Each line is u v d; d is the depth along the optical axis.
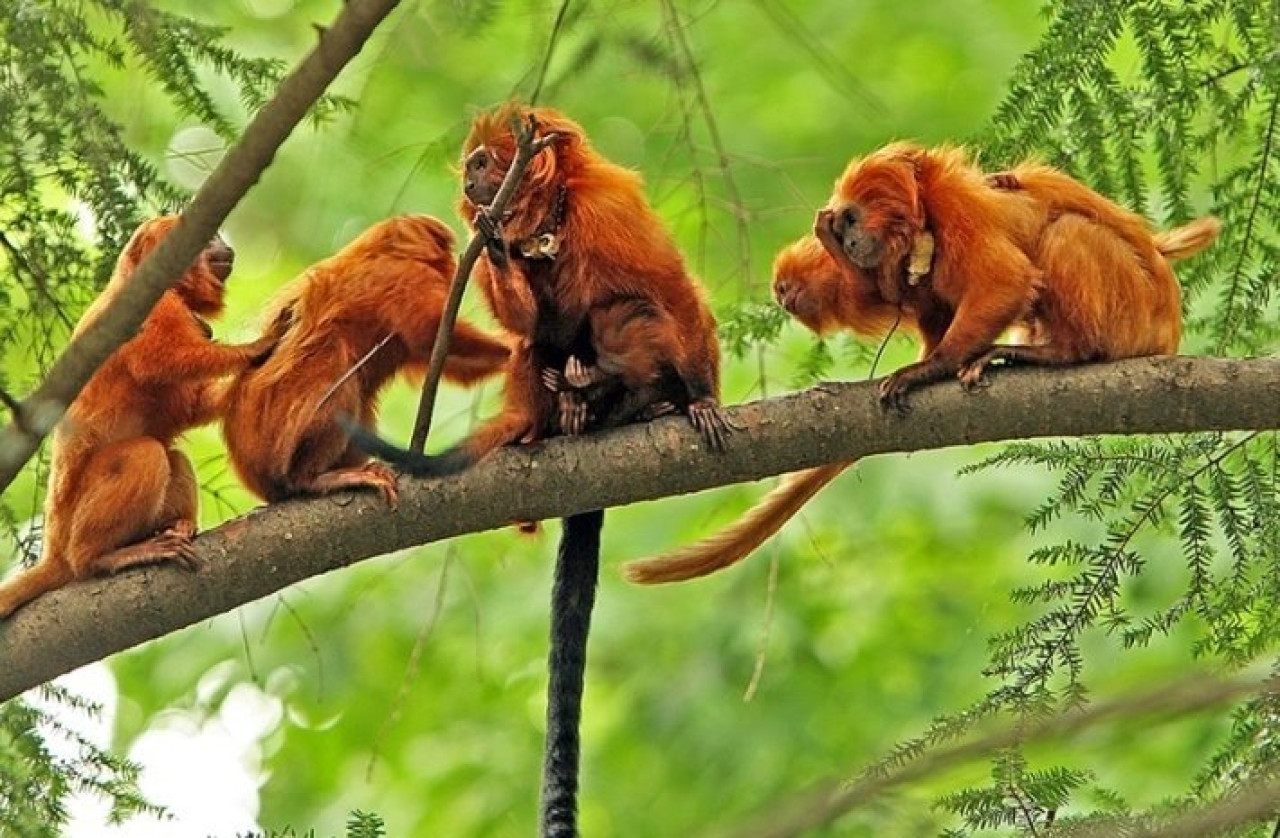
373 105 14.69
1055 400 9.87
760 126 17.77
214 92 15.21
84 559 10.49
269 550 9.93
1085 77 11.66
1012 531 17.20
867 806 8.32
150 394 11.25
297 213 14.51
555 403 10.81
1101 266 10.52
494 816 17.55
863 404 9.95
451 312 9.67
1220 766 10.20
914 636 17.25
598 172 11.04
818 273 11.95
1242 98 11.59
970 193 10.74
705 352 10.98
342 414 11.11
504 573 17.83
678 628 17.53
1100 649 15.23
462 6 9.84
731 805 16.58
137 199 11.57
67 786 10.62
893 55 18.39
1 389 8.70
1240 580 10.89
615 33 11.19
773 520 11.71
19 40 10.31
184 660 18.11
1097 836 8.70
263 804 17.97
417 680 18.05
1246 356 11.72
